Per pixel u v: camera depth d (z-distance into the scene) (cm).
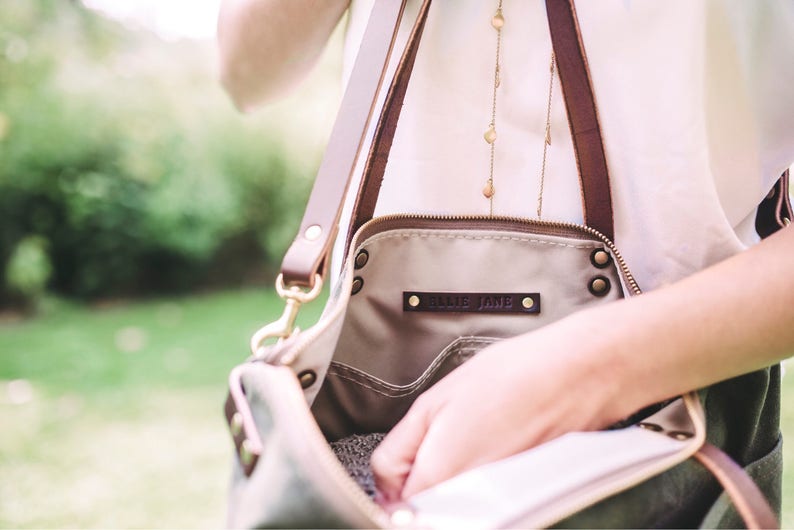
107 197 596
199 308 584
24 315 551
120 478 231
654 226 56
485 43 62
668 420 46
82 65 616
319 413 58
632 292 54
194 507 208
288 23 67
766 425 55
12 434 275
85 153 591
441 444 42
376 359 58
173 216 624
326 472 37
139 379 357
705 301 42
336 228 49
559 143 61
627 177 58
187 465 243
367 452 54
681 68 54
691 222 55
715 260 56
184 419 293
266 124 684
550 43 60
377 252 56
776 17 54
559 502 38
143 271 642
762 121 56
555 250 57
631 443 42
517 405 41
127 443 265
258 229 691
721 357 41
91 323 520
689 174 54
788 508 183
